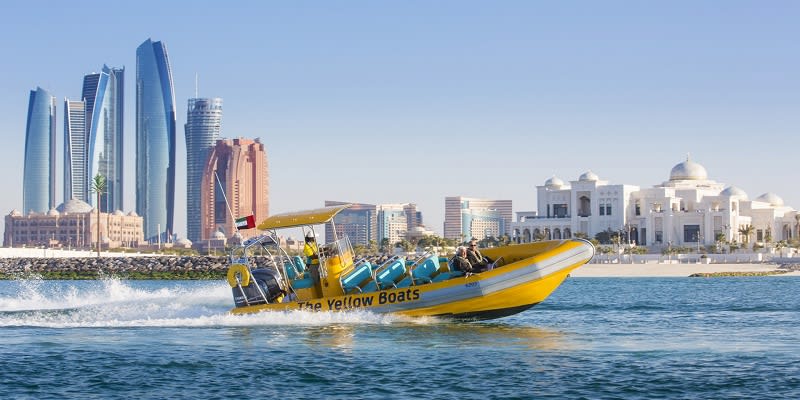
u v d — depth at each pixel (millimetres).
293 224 32250
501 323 33844
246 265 32812
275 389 21969
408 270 32406
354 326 31062
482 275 30078
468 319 30766
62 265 145500
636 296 60750
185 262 142875
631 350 27172
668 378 22812
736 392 21234
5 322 34344
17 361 25656
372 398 20969
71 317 35438
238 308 32906
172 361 25469
